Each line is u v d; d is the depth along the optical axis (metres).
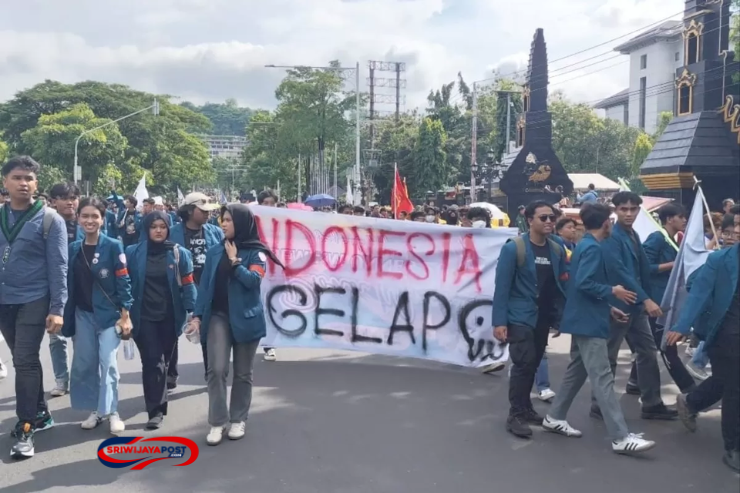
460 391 6.50
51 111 55.84
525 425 5.23
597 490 4.27
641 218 7.18
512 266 5.23
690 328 4.73
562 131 56.97
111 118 57.78
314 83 46.19
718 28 23.53
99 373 5.26
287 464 4.63
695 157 22.83
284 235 7.54
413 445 5.02
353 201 34.62
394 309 7.50
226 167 127.50
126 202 12.59
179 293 5.43
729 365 4.62
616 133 56.62
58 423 5.46
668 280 6.36
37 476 4.41
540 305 5.40
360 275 7.54
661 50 72.00
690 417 5.21
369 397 6.26
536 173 40.69
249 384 5.17
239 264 4.88
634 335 5.69
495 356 7.18
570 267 5.10
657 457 4.85
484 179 47.62
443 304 7.38
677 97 24.83
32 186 4.75
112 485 4.29
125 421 5.54
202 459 4.71
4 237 4.73
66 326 5.21
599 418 5.71
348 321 7.55
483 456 4.82
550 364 7.68
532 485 4.33
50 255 4.77
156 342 5.36
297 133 46.69
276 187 63.88
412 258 7.46
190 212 6.51
